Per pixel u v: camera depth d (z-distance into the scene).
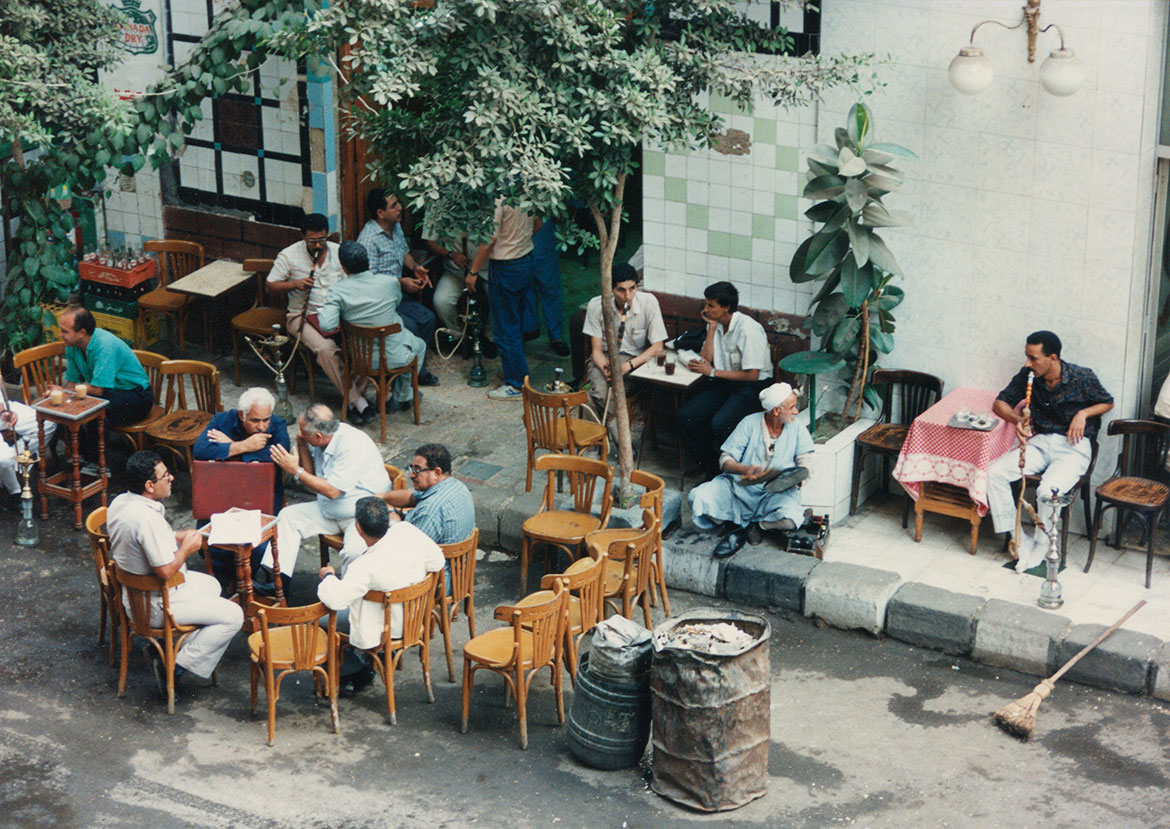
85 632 9.27
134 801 7.61
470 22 8.59
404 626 8.20
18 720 8.34
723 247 11.23
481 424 11.97
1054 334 9.59
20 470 10.34
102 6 11.90
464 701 8.20
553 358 13.27
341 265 11.38
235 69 11.44
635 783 7.80
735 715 7.38
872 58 9.41
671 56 9.34
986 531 10.23
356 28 8.85
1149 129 9.32
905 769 7.85
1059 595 9.13
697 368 10.69
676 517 10.25
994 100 9.70
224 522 8.62
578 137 8.66
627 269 10.84
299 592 9.73
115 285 12.74
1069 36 9.30
